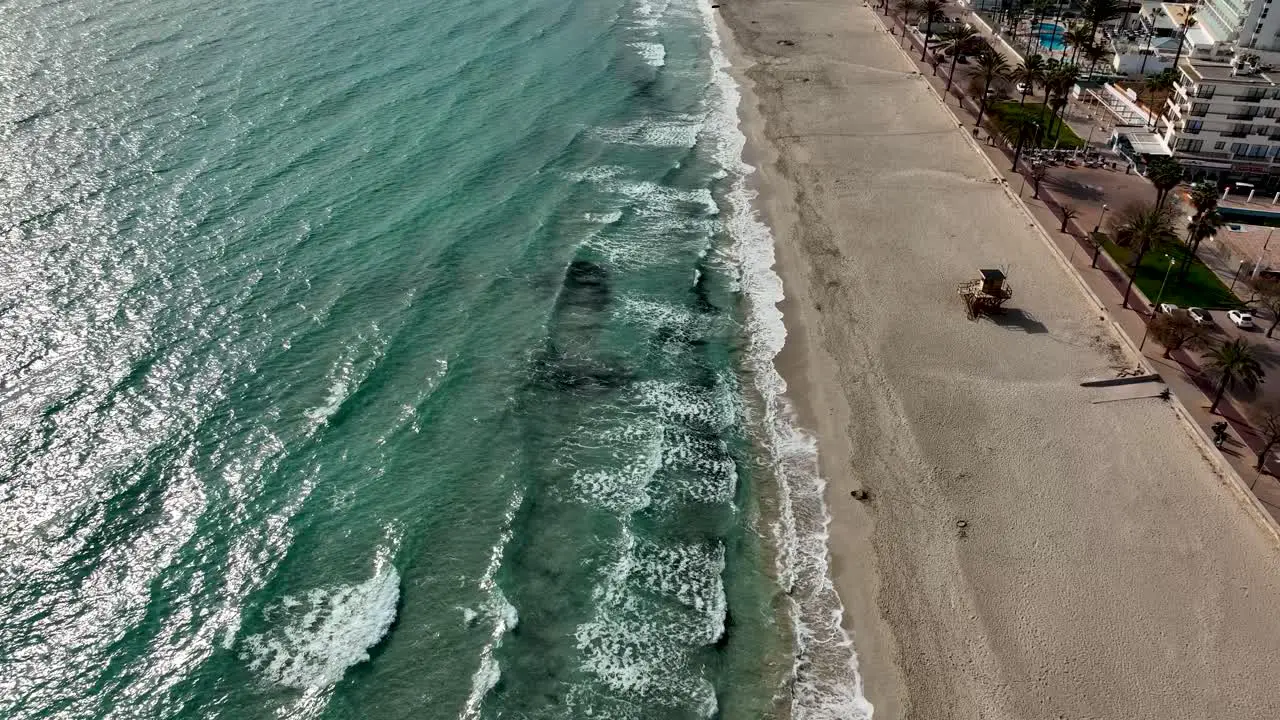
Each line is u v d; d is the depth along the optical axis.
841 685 42.47
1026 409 58.22
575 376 60.81
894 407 58.75
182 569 45.88
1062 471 53.47
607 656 43.47
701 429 57.50
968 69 114.19
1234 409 57.03
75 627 42.88
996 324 66.38
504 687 41.53
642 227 78.56
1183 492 51.88
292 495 50.34
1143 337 63.66
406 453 53.56
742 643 44.50
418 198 78.31
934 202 83.38
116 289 63.84
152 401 55.31
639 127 97.56
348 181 79.62
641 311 67.88
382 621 44.03
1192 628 44.25
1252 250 72.62
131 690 40.47
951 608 45.72
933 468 54.03
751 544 49.81
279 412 55.47
